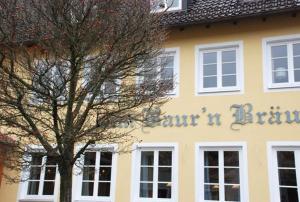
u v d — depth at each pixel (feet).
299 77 38.14
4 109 23.56
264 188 36.17
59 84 23.26
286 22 39.37
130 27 23.43
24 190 43.57
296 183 35.65
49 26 22.80
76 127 23.27
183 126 39.96
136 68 24.67
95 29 22.77
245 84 39.06
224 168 38.04
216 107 39.45
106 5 22.98
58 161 23.66
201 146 38.96
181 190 38.52
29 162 24.53
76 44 22.89
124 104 23.95
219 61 40.98
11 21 22.53
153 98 24.44
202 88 40.78
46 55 23.21
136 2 23.73
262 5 39.86
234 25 41.06
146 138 40.70
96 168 41.60
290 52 38.93
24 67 23.26
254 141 37.45
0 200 43.60
